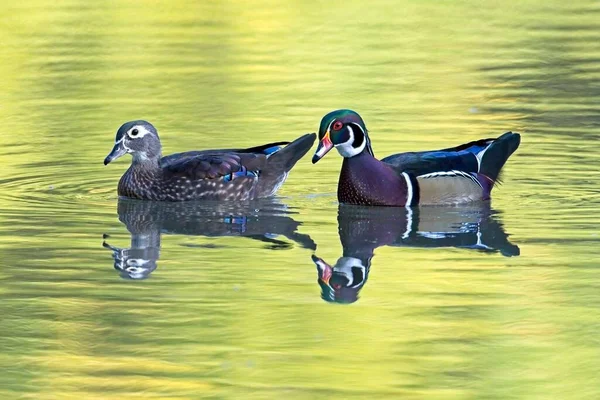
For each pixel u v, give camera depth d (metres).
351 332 11.94
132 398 10.49
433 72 26.28
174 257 14.61
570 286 13.27
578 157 19.48
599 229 15.64
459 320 12.24
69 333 11.97
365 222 16.31
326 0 35.69
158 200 17.75
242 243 15.28
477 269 13.95
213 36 30.47
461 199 17.20
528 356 11.30
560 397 10.42
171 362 11.23
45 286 13.45
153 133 17.86
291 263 14.33
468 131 21.08
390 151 19.72
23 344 11.70
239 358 11.30
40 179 18.66
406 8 34.53
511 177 18.47
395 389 10.62
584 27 31.45
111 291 13.26
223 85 25.08
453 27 31.78
